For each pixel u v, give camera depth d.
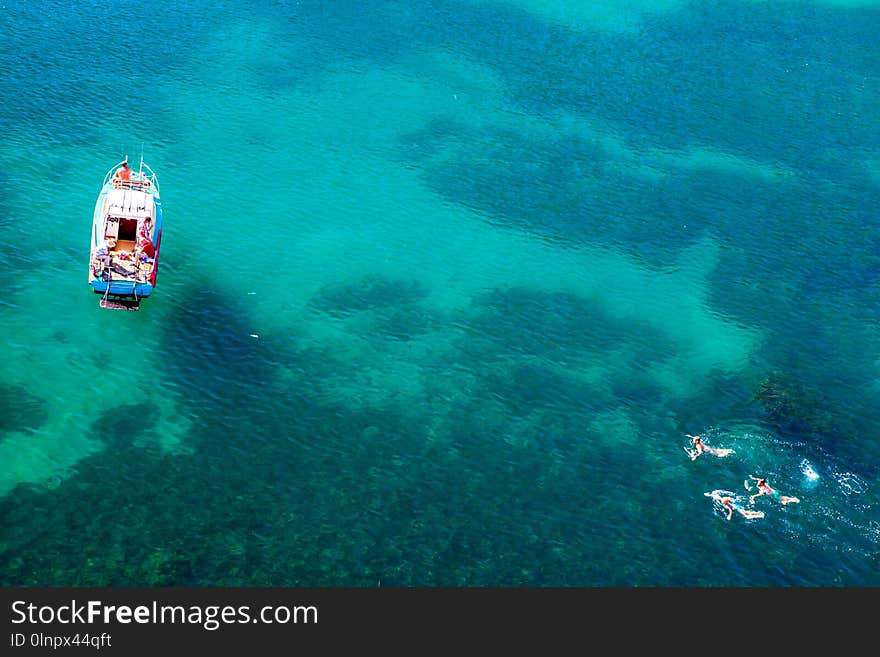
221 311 52.53
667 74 82.94
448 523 41.41
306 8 88.62
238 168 65.44
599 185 67.94
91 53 76.25
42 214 57.78
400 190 65.50
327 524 40.78
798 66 85.62
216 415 45.72
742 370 51.97
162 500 40.97
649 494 43.62
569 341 53.38
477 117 74.88
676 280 59.00
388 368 50.03
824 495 43.97
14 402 44.81
